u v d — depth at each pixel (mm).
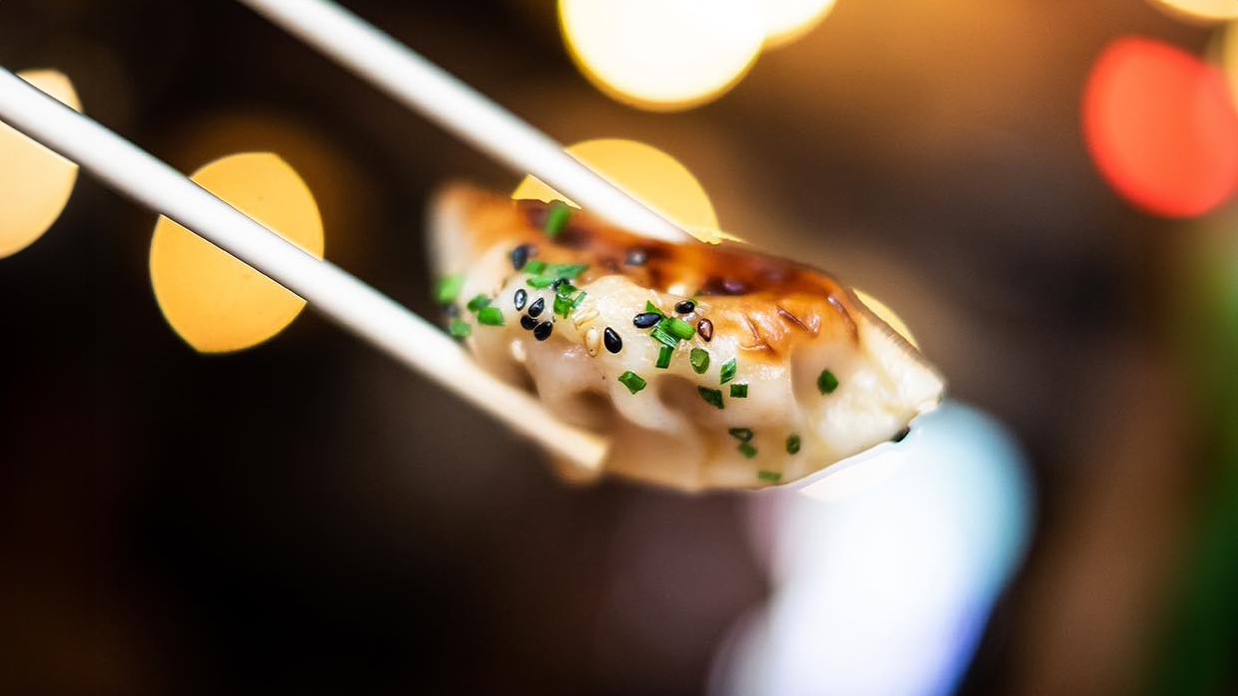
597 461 265
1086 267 624
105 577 556
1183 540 476
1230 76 609
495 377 270
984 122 678
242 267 562
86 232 568
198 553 585
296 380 628
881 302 657
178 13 597
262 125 615
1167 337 542
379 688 578
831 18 678
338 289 255
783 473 273
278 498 608
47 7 558
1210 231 544
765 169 695
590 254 276
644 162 671
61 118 239
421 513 621
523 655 592
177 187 244
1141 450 522
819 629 533
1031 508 561
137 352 590
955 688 514
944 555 544
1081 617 511
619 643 585
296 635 584
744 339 266
